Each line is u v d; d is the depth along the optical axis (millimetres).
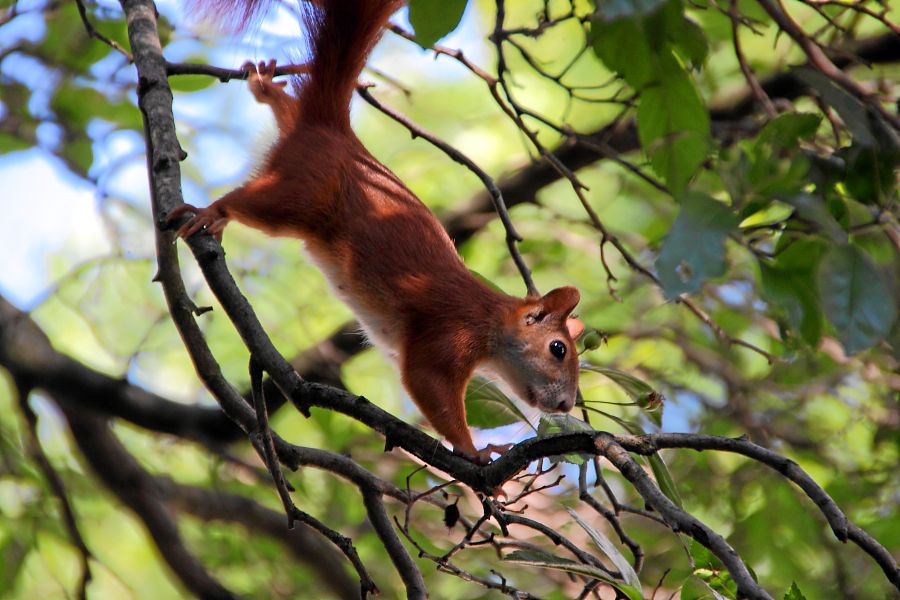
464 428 7543
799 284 6512
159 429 11562
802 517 12172
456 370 7641
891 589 11102
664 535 11930
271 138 8031
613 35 7887
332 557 12273
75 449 12055
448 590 11500
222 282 5902
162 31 11070
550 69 14180
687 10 9914
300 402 5648
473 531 5852
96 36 8258
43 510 12445
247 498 12391
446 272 7891
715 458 13305
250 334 5773
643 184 14047
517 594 5992
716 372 13016
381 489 6652
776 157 5938
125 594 13766
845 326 5527
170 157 6391
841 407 13688
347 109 8117
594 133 12094
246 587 13492
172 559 11625
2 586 11812
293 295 13680
